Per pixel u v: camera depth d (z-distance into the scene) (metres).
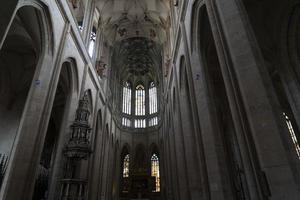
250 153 6.18
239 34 7.21
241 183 14.44
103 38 27.22
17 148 9.42
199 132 10.98
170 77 22.88
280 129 5.64
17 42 16.50
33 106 10.55
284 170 5.23
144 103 41.81
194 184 13.27
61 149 13.83
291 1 12.32
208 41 13.19
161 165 33.59
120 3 26.25
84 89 17.73
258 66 6.51
